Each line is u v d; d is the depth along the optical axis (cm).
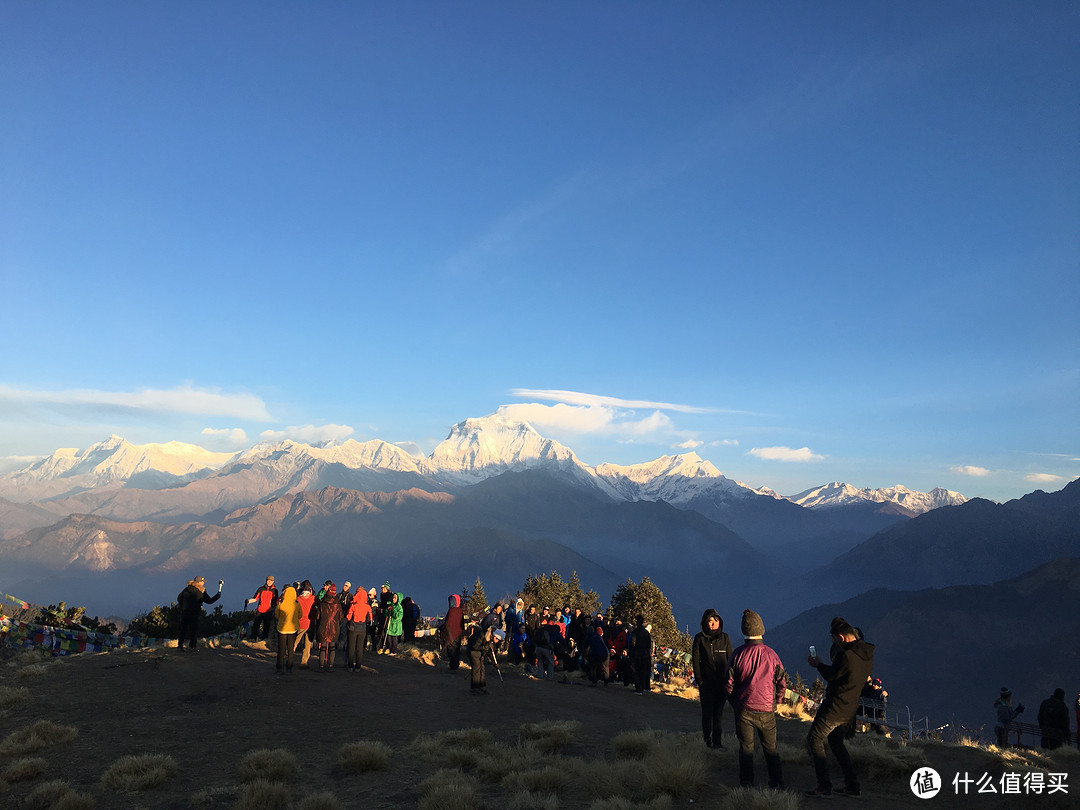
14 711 1388
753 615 948
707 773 1001
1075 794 891
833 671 901
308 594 1852
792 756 1062
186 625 2131
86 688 1580
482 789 960
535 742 1162
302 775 1030
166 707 1431
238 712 1404
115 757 1117
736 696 924
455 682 1902
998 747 1190
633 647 2020
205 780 1013
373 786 980
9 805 926
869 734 1307
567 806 887
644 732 1212
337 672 1911
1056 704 1432
